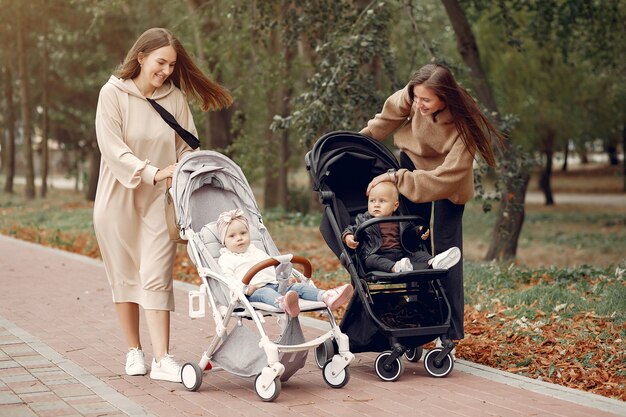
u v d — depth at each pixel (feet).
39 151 142.51
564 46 55.57
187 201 18.84
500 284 32.50
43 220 73.51
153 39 19.21
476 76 48.67
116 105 19.43
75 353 22.41
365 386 18.71
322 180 20.01
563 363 20.89
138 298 20.01
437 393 17.98
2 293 33.40
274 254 19.51
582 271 34.12
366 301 18.99
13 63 108.27
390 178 19.57
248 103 65.77
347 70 37.06
